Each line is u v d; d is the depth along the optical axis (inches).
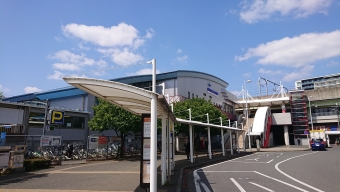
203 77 1903.3
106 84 260.8
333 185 378.3
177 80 1640.0
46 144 724.0
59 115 957.8
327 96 2190.0
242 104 2438.5
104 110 853.8
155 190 260.5
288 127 2276.1
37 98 1521.9
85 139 1182.9
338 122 2117.4
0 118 860.6
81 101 1332.4
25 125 927.0
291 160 803.4
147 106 349.1
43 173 513.0
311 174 493.7
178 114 1195.3
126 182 396.2
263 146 1679.4
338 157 894.4
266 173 514.6
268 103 2319.1
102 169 577.6
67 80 263.1
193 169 606.2
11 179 436.8
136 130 876.6
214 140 1903.3
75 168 601.6
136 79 1642.5
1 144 608.7
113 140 1042.1
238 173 522.0
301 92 2165.4
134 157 949.2
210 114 1290.6
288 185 381.1
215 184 398.0
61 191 330.3
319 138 1499.8
